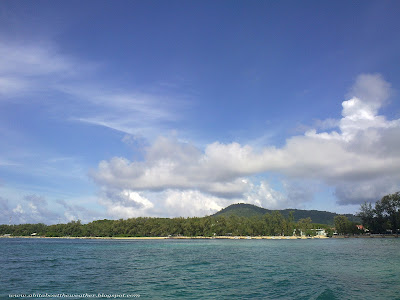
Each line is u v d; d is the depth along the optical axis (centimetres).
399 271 4597
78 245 14862
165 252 9688
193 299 2817
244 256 7900
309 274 4403
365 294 2956
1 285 3616
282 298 2823
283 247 12281
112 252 9706
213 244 16112
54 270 5050
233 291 3191
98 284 3669
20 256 7962
